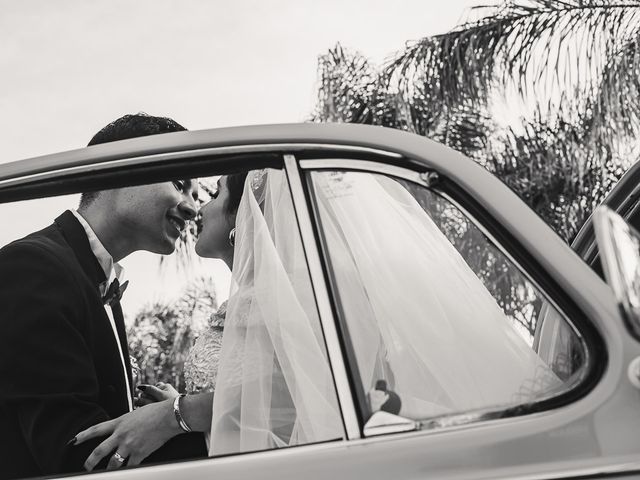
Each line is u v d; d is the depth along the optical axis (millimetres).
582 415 1345
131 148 1648
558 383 1425
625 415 1331
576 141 7359
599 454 1317
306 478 1382
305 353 1747
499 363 1593
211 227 2080
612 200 2463
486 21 7586
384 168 1561
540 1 7457
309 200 1566
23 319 1853
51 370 1842
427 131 7707
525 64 7438
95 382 1898
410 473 1348
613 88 7215
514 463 1329
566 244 1470
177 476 1442
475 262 1843
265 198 1887
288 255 1833
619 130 7238
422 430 1396
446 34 7699
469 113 7598
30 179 1661
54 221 2111
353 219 1639
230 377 1806
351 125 1611
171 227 2227
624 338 1371
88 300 1977
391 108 7797
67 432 1811
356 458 1381
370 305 1560
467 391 1519
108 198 2184
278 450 1433
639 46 7211
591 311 1397
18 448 1817
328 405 1711
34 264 1909
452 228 1823
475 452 1346
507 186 1537
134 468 1484
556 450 1329
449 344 1606
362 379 1446
